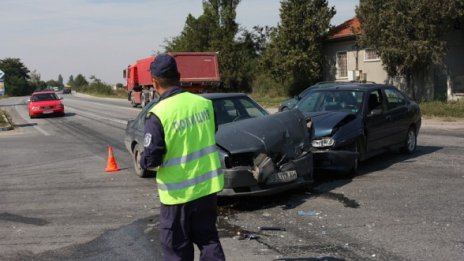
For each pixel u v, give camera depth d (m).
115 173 10.58
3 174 10.98
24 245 5.90
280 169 7.38
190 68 27.78
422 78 25.50
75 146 15.48
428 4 22.09
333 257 5.09
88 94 86.69
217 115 8.48
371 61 29.39
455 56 25.09
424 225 6.06
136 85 36.25
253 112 8.88
